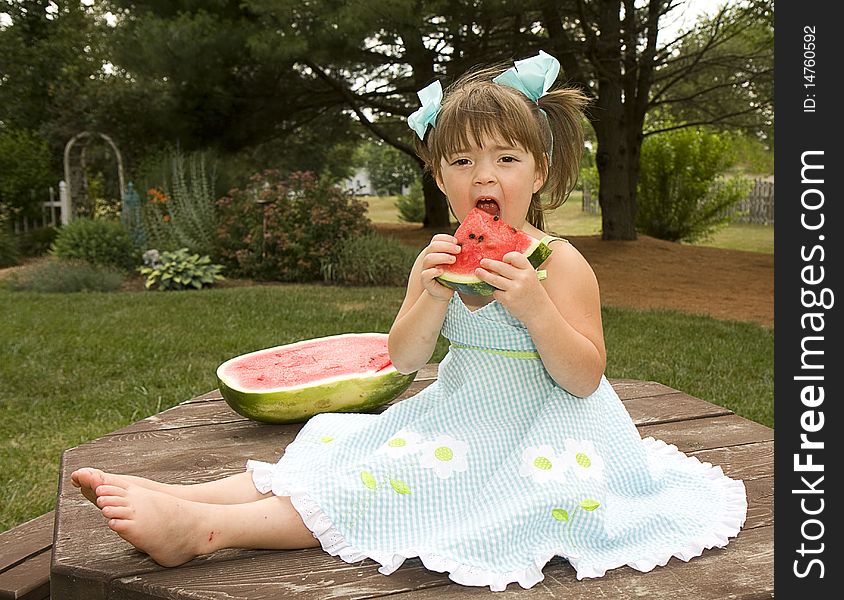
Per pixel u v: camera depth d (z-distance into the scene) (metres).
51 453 4.04
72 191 15.74
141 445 2.69
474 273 1.84
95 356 5.82
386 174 42.34
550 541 1.79
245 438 2.77
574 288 2.06
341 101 14.52
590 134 18.02
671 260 12.92
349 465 1.95
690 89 15.56
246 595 1.65
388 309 7.95
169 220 11.62
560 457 1.92
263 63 11.79
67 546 1.88
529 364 2.06
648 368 5.65
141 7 11.47
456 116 1.98
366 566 1.78
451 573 1.68
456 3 9.77
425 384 3.45
